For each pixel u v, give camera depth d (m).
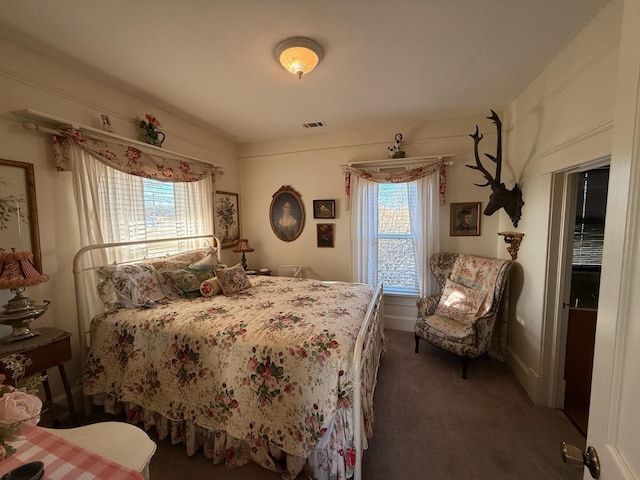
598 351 0.64
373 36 1.74
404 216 3.51
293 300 2.30
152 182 2.79
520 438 1.81
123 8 1.47
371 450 1.74
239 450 1.64
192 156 3.27
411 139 3.36
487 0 1.45
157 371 1.77
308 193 3.88
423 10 1.52
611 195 0.61
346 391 1.42
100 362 1.92
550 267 2.05
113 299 2.12
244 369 1.57
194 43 1.79
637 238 0.53
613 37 1.42
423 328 2.79
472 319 2.61
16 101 1.80
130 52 1.88
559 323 2.05
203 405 1.65
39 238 1.92
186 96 2.56
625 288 0.56
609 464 0.58
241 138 3.89
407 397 2.25
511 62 2.04
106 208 2.30
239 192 4.18
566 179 1.95
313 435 1.42
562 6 1.48
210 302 2.26
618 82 0.60
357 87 2.42
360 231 3.59
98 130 2.12
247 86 2.38
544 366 2.12
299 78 2.17
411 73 2.19
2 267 1.58
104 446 0.92
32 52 1.86
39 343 1.68
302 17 1.56
